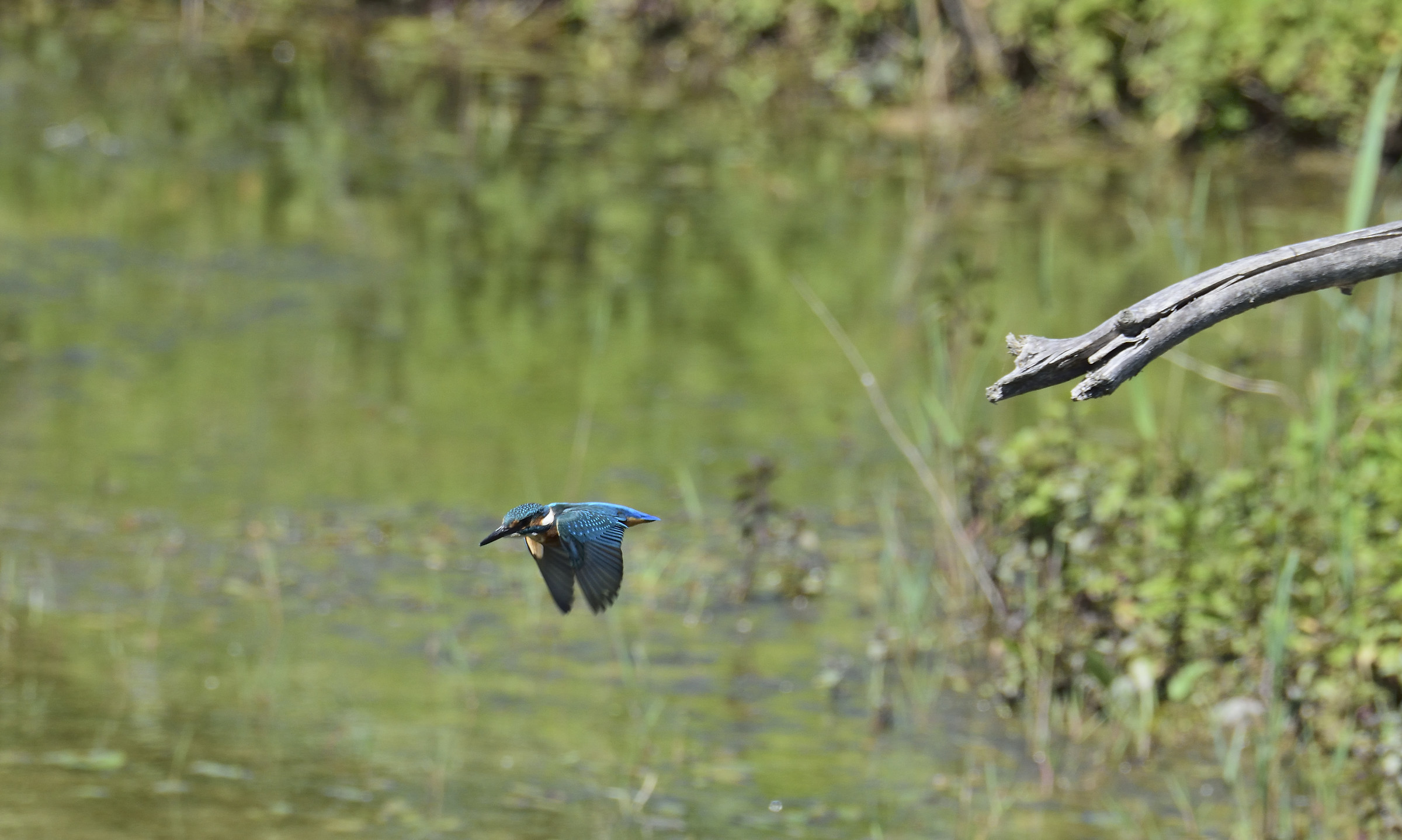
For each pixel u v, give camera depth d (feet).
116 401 48.29
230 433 46.83
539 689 34.40
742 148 88.22
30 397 47.83
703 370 55.42
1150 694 34.22
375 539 40.91
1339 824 30.42
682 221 73.77
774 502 39.78
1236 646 34.19
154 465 44.14
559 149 84.74
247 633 35.83
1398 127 89.04
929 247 71.46
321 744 31.48
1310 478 36.14
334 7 110.52
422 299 60.29
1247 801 31.22
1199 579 34.83
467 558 40.37
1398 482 35.19
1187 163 88.94
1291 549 34.06
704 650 36.63
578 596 38.78
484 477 45.16
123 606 36.47
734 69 103.96
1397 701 33.04
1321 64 88.94
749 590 39.19
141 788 29.14
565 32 111.45
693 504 42.65
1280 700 31.50
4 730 30.76
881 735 33.32
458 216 71.36
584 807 29.78
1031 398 51.83
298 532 40.91
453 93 94.38
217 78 90.89
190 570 38.45
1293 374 55.77
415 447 46.93
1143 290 65.67
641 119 93.15
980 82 99.19
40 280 57.62
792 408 52.31
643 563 40.83
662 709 33.88
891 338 59.57
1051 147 91.76
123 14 103.30
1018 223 75.92
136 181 70.69
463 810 29.35
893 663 36.35
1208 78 90.33
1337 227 76.23
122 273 59.41
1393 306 52.95
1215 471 44.52
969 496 39.01
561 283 63.82
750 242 71.15
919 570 39.81
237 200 69.87
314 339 55.06
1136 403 40.14
